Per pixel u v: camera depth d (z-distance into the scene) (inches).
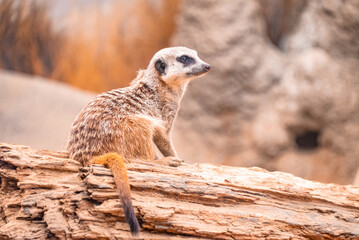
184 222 279.6
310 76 989.2
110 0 1178.0
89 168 304.2
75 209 280.2
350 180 950.4
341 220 306.5
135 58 1142.3
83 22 1151.6
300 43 1063.0
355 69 1012.5
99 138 319.9
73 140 335.9
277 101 1018.1
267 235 287.1
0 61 1106.7
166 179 300.7
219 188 306.3
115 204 275.7
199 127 1058.7
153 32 1148.5
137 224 255.1
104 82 1134.4
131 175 296.8
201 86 1075.3
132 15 1154.7
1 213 304.0
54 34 1132.5
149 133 333.7
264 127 1010.1
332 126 977.5
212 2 1103.6
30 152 338.6
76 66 1138.0
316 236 293.7
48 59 1136.8
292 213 306.5
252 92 1065.5
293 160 980.6
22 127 848.3
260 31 1111.6
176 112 378.0
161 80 370.3
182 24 1112.8
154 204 282.2
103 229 269.9
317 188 341.7
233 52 1075.3
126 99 347.3
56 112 920.9
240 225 287.4
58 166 318.3
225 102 1063.6
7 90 977.5
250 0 1120.8
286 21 1145.4
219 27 1089.4
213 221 285.7
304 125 993.5
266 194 318.7
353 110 978.7
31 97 956.0
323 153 980.6
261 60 1081.4
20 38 1108.5
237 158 1016.2
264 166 995.9
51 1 1154.7
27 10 1113.4
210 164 364.8
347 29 1027.3
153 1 1157.7
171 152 369.7
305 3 1117.7
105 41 1146.0
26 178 310.8
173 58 373.7
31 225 282.0
